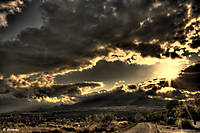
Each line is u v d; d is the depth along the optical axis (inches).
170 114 3117.6
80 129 1664.6
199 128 1216.8
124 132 1178.6
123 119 4500.5
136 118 4050.2
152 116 3826.3
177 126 1392.7
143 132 1118.4
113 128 1672.0
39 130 1389.0
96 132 1475.1
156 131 1119.0
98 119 3351.4
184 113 1875.0
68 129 1745.8
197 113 1749.5
